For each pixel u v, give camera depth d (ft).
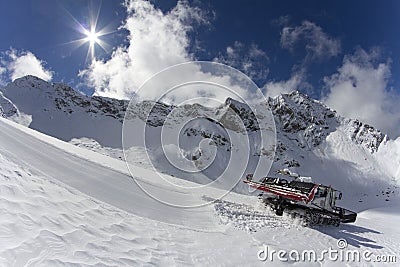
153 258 17.10
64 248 14.29
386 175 531.09
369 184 489.26
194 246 20.76
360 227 41.91
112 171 39.24
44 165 28.68
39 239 13.99
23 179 19.88
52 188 21.21
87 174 31.91
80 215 19.01
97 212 20.98
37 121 567.18
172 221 25.40
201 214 29.60
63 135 522.88
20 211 15.61
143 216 24.35
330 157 599.16
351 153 615.57
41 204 17.60
